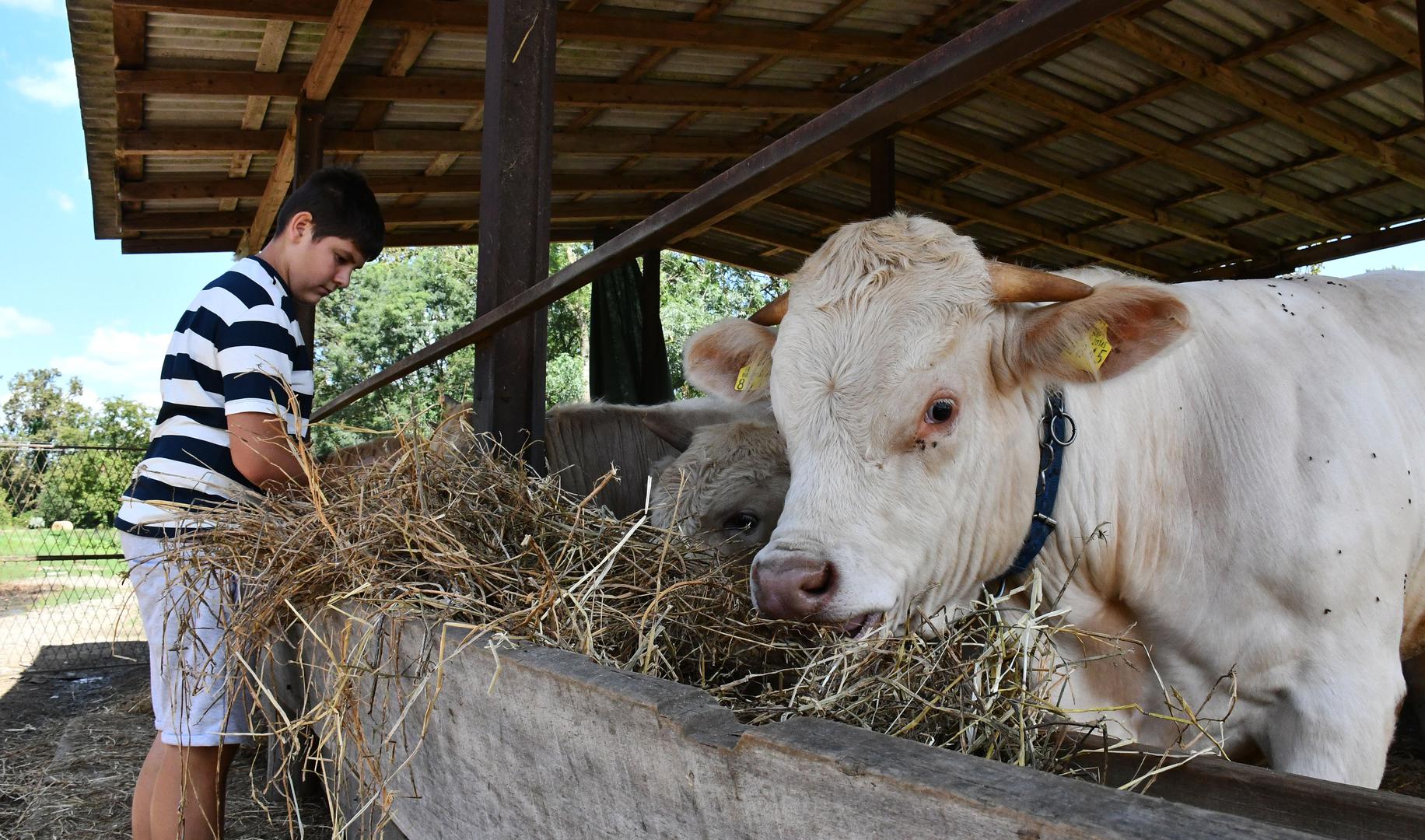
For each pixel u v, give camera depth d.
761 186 1.91
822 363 2.07
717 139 9.22
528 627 1.74
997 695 1.63
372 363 24.30
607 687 1.22
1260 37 6.52
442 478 2.36
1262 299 2.64
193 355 2.47
